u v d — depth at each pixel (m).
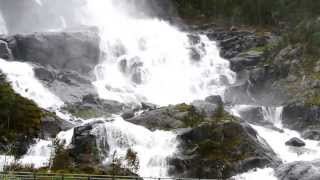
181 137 67.06
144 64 107.94
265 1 137.50
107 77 102.69
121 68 106.12
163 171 64.12
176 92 105.56
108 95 92.62
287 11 133.75
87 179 54.81
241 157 65.56
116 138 66.50
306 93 98.38
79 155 63.91
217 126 67.62
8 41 95.31
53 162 62.19
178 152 65.94
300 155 73.75
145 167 64.56
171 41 119.00
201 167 64.19
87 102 85.81
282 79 104.88
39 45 97.06
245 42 121.44
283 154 73.75
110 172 60.25
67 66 98.94
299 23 124.19
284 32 125.44
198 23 140.50
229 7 142.50
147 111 75.06
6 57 93.31
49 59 97.69
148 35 118.88
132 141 67.12
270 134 81.94
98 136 65.25
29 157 65.38
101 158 63.91
